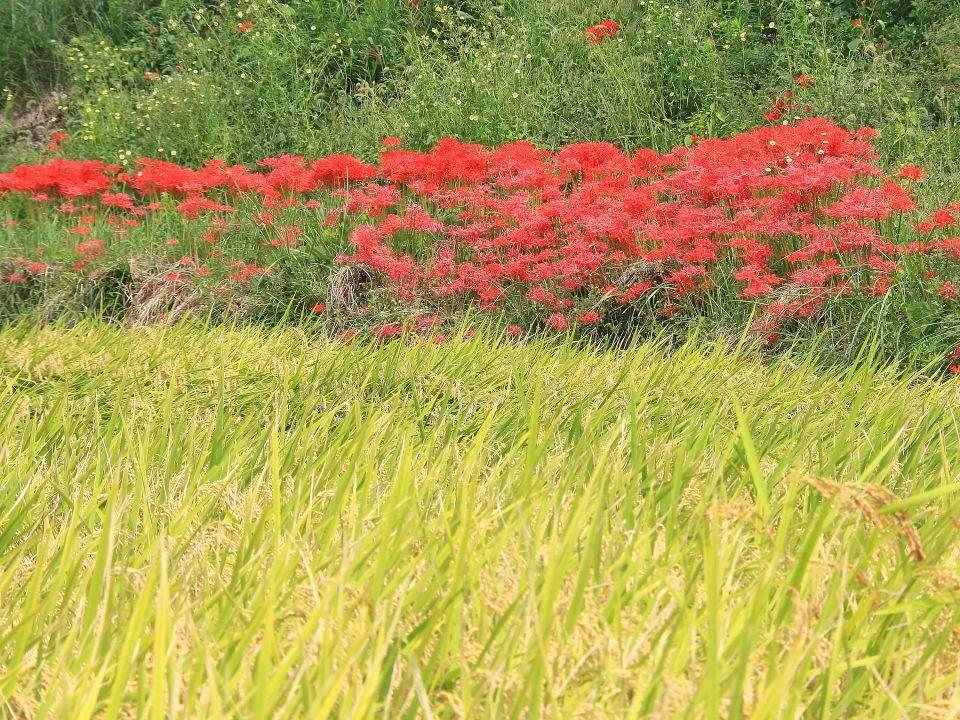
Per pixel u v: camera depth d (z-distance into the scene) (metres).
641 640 3.09
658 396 8.14
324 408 8.39
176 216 17.19
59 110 25.50
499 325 13.41
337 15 24.80
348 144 21.30
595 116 20.78
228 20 25.69
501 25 23.69
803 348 11.95
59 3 27.66
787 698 2.85
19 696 2.90
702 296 13.29
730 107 20.48
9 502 5.25
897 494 5.32
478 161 15.88
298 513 4.55
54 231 17.08
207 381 8.84
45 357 9.22
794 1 21.81
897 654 3.21
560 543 4.01
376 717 2.86
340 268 14.80
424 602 3.45
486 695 3.02
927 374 11.13
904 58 21.33
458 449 6.50
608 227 13.38
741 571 3.97
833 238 12.55
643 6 22.88
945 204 15.42
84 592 3.64
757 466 4.29
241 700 2.75
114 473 4.09
